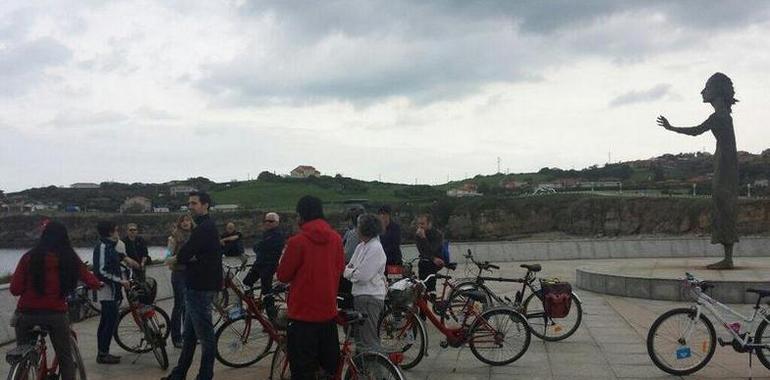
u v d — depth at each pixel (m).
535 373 7.42
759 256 22.48
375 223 6.65
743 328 7.23
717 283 12.15
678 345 7.29
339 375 5.49
